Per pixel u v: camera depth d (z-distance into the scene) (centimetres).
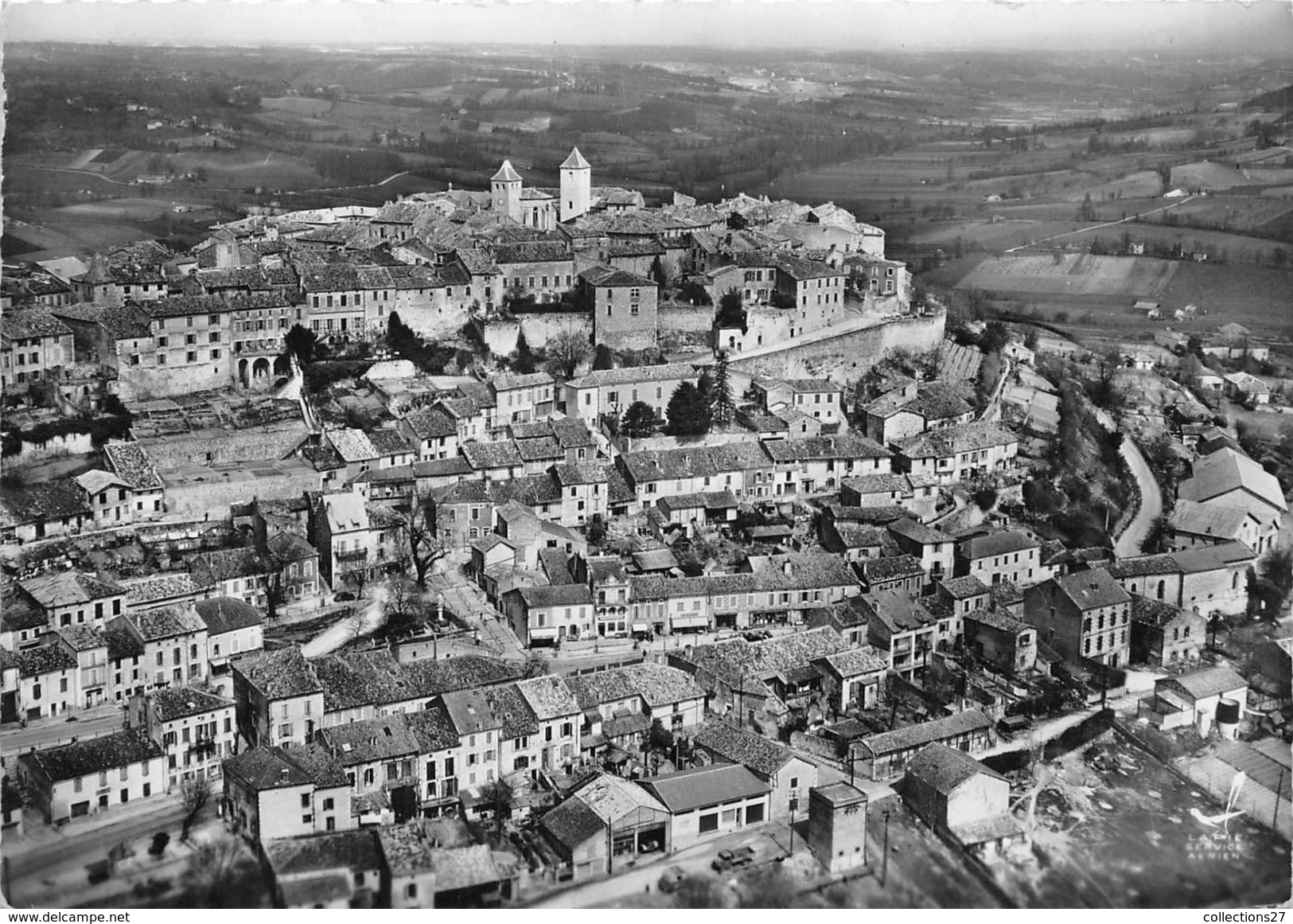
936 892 19562
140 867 18925
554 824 19788
